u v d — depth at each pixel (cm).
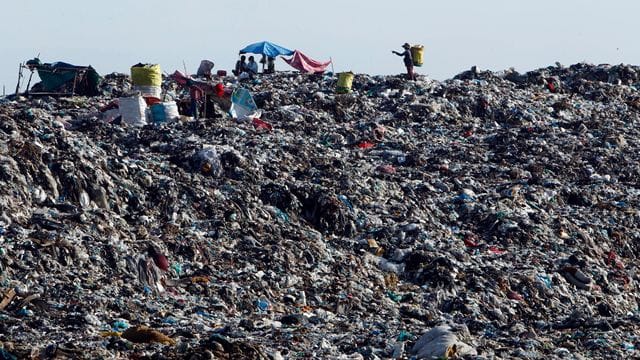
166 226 11769
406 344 9131
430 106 18562
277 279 11200
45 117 13150
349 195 13688
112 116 15700
